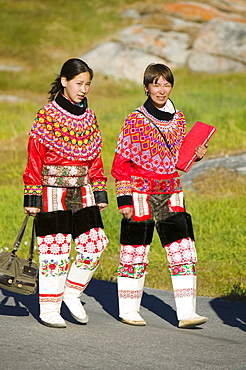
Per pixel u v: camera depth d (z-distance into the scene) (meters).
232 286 13.20
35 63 48.72
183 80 43.38
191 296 9.55
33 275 9.35
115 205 19.61
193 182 21.97
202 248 16.20
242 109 31.48
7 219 18.72
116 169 9.61
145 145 9.51
